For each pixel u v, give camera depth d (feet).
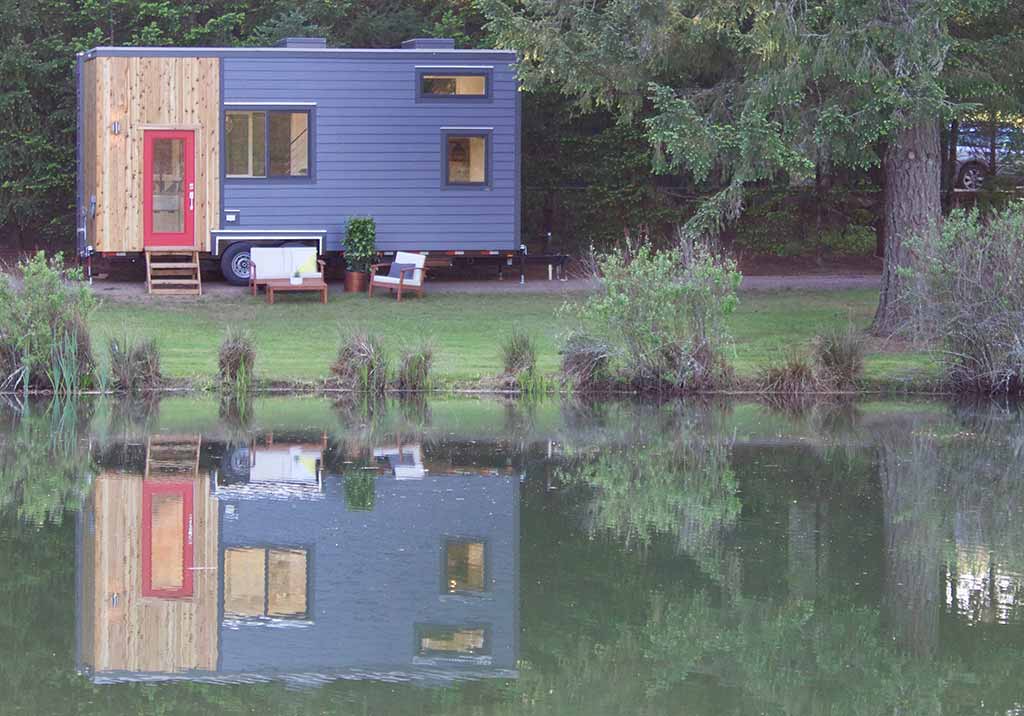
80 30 220.43
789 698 56.49
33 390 131.13
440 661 60.80
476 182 194.90
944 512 86.99
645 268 134.51
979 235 137.28
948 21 163.02
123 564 74.74
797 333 161.27
